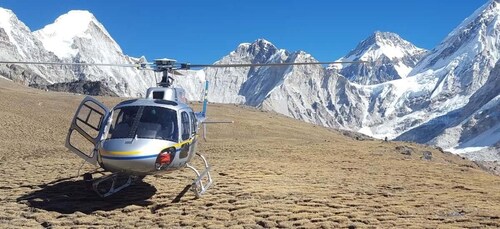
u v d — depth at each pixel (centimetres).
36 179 1825
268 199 1552
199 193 1545
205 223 1252
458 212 1374
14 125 7725
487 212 1362
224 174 2102
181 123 1486
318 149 4581
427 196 1661
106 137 1430
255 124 15125
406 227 1189
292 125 18150
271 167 2448
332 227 1201
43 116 10294
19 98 13238
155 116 1459
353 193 1691
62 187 1670
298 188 1770
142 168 1366
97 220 1286
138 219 1304
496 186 2044
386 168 2719
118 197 1553
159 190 1666
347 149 4772
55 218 1294
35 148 4469
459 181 2214
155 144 1384
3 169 2147
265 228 1209
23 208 1379
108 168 1401
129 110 1480
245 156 3409
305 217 1299
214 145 5447
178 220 1284
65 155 3569
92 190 1602
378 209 1407
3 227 1177
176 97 1627
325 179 2059
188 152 1518
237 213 1356
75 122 1500
